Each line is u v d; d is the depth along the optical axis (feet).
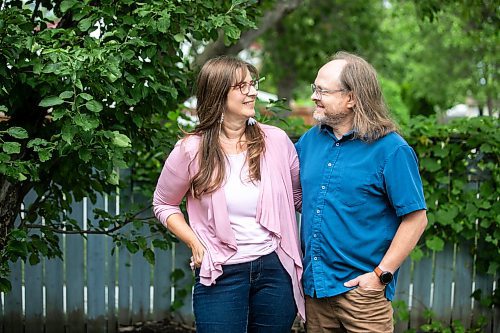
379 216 7.59
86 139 7.85
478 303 13.23
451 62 34.32
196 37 9.46
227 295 7.55
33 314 13.17
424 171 12.63
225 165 7.65
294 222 7.94
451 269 13.19
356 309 7.67
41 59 8.05
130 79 8.54
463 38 29.48
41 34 8.38
